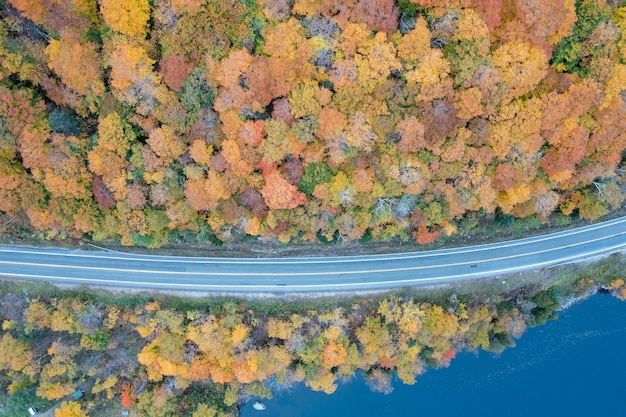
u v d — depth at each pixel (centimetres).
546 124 4241
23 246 5456
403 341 5138
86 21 3953
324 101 4022
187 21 3894
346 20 3844
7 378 5384
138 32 3959
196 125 4188
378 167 4369
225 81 3934
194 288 5512
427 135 4194
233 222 4844
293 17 3928
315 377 5291
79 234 5147
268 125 4081
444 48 4044
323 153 4303
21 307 5425
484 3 3784
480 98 3997
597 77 4184
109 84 4216
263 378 5241
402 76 4075
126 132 4300
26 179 4531
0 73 4131
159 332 5291
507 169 4447
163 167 4431
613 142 4553
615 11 4088
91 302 5438
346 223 4766
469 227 5294
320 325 5322
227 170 4353
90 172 4534
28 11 3791
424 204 4766
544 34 3888
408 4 3906
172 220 4806
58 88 4266
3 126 4172
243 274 5509
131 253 5500
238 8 3888
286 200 4362
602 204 5134
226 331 5194
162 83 4119
